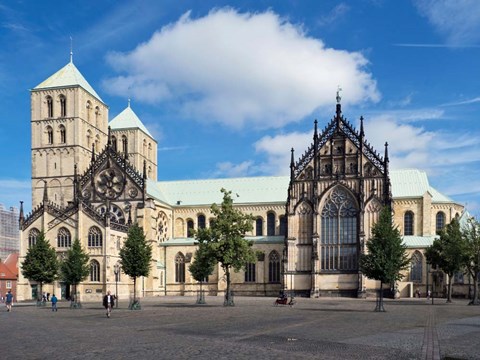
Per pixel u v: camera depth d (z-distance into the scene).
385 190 143.50
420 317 68.06
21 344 41.16
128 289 147.25
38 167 170.88
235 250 101.69
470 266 117.06
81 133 170.50
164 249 166.50
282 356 32.03
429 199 154.50
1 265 178.25
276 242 158.88
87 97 175.38
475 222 125.75
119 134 194.50
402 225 156.50
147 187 170.62
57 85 171.12
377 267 88.06
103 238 138.75
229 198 104.62
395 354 32.97
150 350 35.53
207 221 175.62
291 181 150.00
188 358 31.61
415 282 145.62
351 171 147.38
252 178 182.38
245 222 104.88
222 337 43.31
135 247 102.00
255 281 158.50
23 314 83.81
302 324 56.62
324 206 147.25
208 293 160.38
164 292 164.12
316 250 144.62
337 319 64.38
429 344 37.91
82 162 170.88
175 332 48.38
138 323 60.69
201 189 183.38
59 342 41.94
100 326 57.59
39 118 172.25
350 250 144.25
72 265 111.25
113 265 141.12
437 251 124.12
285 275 147.12
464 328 51.34
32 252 114.88
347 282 143.00
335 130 149.75
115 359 31.89
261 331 48.50
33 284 144.62
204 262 103.75
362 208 143.38
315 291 143.00
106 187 160.88
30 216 144.88
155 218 161.50
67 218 142.12
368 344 38.06
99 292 137.38
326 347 36.38
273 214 171.25
